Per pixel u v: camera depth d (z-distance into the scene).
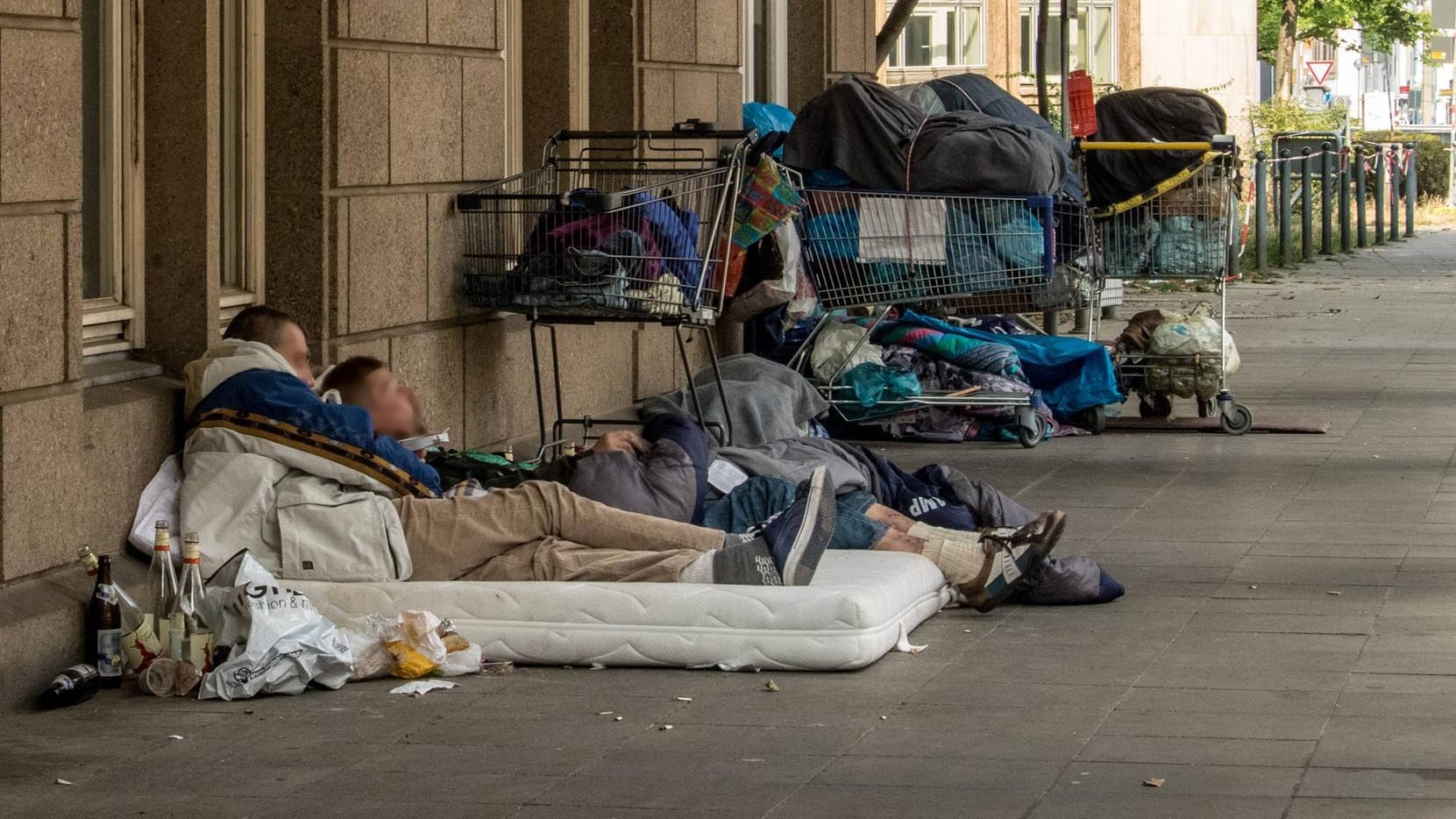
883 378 14.02
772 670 7.52
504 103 11.30
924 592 8.17
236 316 9.06
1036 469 12.80
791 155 13.99
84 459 7.76
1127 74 41.88
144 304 8.62
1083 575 8.58
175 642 7.41
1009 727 6.62
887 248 13.77
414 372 10.39
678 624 7.55
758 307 13.51
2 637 7.00
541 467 8.95
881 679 7.36
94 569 7.47
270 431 8.02
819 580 7.83
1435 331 21.47
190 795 5.98
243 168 9.59
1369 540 10.09
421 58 10.39
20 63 7.21
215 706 7.11
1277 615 8.36
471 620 7.68
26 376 7.29
